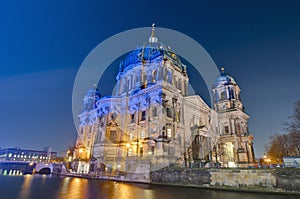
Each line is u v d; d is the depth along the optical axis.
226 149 70.25
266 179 30.97
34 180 47.38
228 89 81.94
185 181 37.44
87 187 33.47
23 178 53.53
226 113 77.25
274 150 73.12
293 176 29.14
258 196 26.98
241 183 32.69
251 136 76.06
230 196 26.69
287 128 48.78
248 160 70.62
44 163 85.38
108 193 26.97
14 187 33.16
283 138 67.75
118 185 36.69
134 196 24.84
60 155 107.19
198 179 36.38
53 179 50.50
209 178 35.53
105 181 44.88
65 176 63.16
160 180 40.25
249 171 32.62
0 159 116.06
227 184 33.72
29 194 25.89
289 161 36.62
